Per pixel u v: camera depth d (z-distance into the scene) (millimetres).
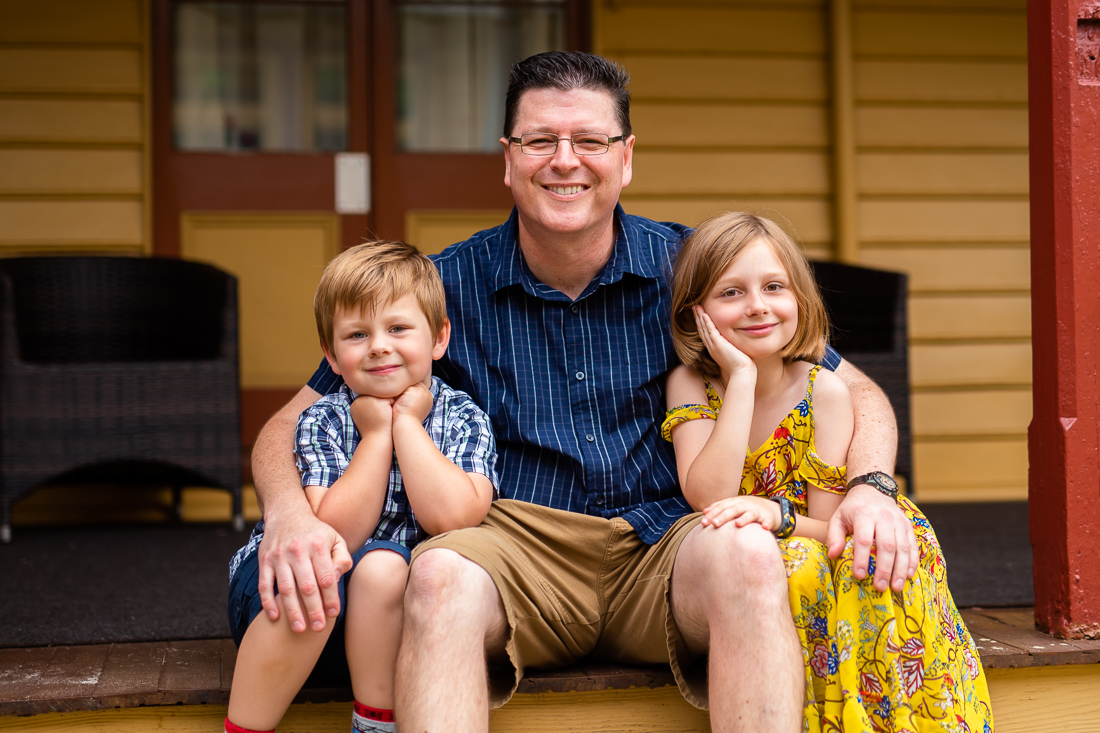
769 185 3836
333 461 1613
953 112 3904
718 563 1436
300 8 3732
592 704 1607
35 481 2939
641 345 1798
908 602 1463
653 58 3770
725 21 3803
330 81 3760
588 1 3781
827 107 3869
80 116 3557
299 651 1428
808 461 1669
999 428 3891
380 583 1438
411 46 3783
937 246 3893
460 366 1778
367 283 1578
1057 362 1780
